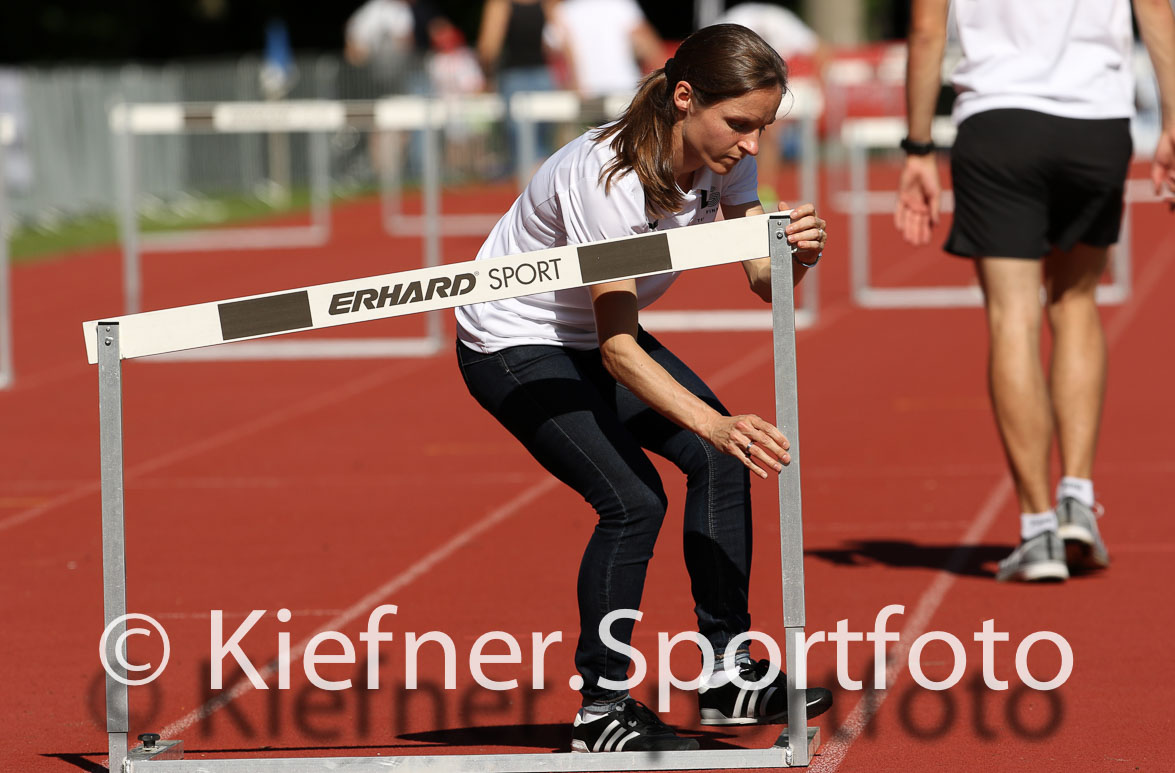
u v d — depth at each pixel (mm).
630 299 9438
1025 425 13711
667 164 9344
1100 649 11828
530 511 16797
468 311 10094
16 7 92250
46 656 12289
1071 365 14297
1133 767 9469
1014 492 17219
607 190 9375
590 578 9656
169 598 13812
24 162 51000
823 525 15969
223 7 100250
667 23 113688
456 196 63938
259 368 26906
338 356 28031
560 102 28719
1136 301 31938
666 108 9328
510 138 59688
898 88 66062
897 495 17172
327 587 14039
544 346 9953
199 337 9367
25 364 27688
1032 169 13625
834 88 64750
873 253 42562
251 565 14852
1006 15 13742
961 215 14062
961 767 9508
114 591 9492
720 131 9133
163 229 51406
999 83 13742
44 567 15008
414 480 18438
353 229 50781
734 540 10133
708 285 36375
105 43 95750
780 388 9156
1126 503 16562
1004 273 13812
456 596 13633
